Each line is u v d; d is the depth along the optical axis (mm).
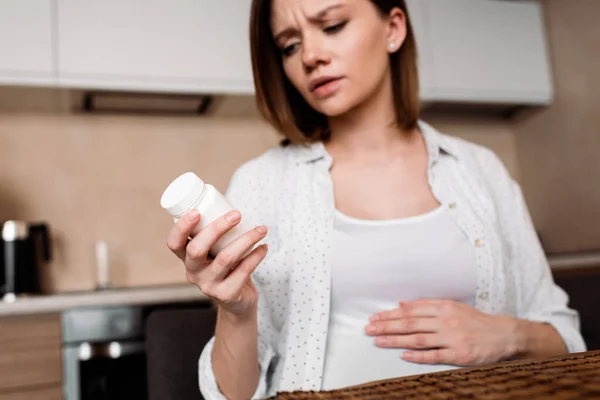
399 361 867
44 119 2379
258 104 1090
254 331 797
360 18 938
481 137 2908
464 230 942
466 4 2592
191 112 2531
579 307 1400
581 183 2506
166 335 959
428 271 915
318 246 933
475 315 888
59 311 1852
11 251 1994
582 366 525
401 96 1071
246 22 2293
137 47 2170
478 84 2566
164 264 2453
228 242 661
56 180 2363
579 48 2504
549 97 2670
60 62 2086
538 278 1046
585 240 2490
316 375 865
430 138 1051
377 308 917
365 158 1034
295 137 1050
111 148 2441
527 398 412
